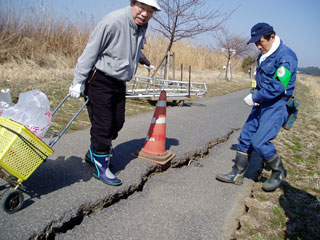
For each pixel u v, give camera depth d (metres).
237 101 10.77
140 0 2.65
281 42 3.22
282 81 3.08
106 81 2.87
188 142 4.89
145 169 3.60
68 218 2.55
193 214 2.98
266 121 3.32
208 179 3.84
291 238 2.79
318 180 4.16
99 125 2.99
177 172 3.96
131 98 8.65
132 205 3.01
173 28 10.38
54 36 12.27
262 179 4.11
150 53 15.91
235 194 3.52
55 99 6.76
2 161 2.33
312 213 3.28
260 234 2.79
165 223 2.77
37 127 2.62
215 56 27.98
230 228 2.84
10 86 7.35
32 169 2.50
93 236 2.48
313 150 5.71
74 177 3.20
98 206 2.84
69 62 12.19
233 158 4.71
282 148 5.64
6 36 10.59
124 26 2.75
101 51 2.80
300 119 9.11
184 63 20.19
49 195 2.80
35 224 2.38
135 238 2.51
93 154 3.13
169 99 8.18
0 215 2.44
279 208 3.32
